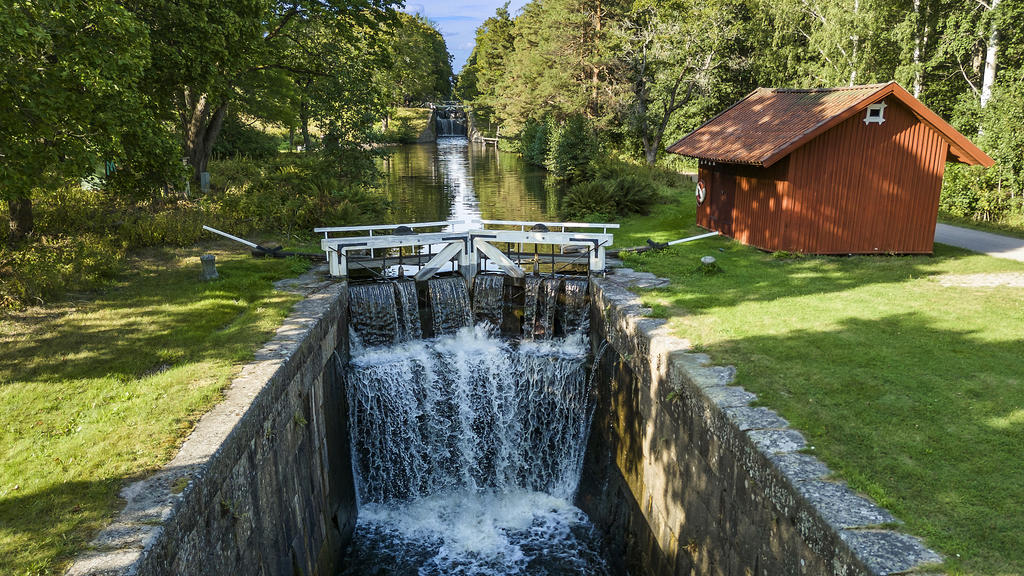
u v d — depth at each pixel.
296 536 8.55
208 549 5.93
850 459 6.32
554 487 13.19
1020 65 26.30
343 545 11.02
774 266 14.77
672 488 8.93
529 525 12.03
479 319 14.34
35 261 11.46
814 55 38.00
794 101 17.92
